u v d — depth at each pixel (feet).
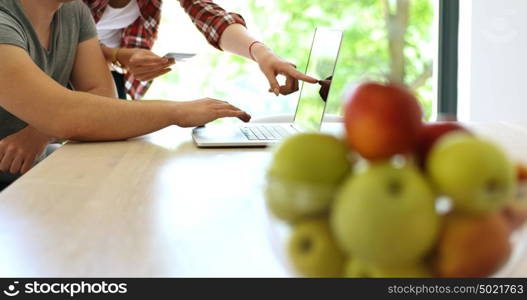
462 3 10.83
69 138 4.41
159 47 11.55
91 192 3.00
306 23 14.94
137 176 3.34
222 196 2.91
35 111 4.39
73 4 5.80
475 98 10.62
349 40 14.15
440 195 1.50
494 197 1.48
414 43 13.56
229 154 3.96
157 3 7.07
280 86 5.70
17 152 4.93
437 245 1.53
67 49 5.71
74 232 2.41
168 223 2.51
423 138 1.58
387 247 1.46
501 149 1.50
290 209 1.58
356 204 1.46
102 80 5.89
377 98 1.55
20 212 2.68
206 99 4.91
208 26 6.56
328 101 4.54
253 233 2.38
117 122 4.44
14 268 2.06
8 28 4.58
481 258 1.52
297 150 1.58
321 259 1.57
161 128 4.60
